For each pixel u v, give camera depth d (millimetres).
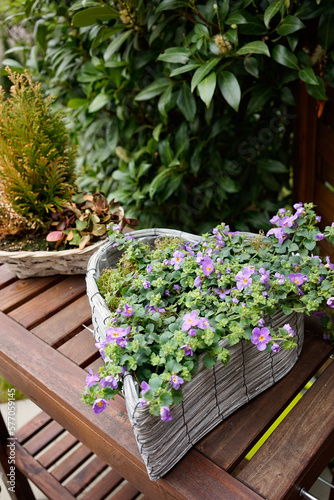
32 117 1276
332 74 1487
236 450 845
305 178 1938
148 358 792
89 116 1936
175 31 1581
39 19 1854
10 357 1067
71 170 1426
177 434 791
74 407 935
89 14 1438
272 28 1485
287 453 839
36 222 1330
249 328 817
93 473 1562
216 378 823
